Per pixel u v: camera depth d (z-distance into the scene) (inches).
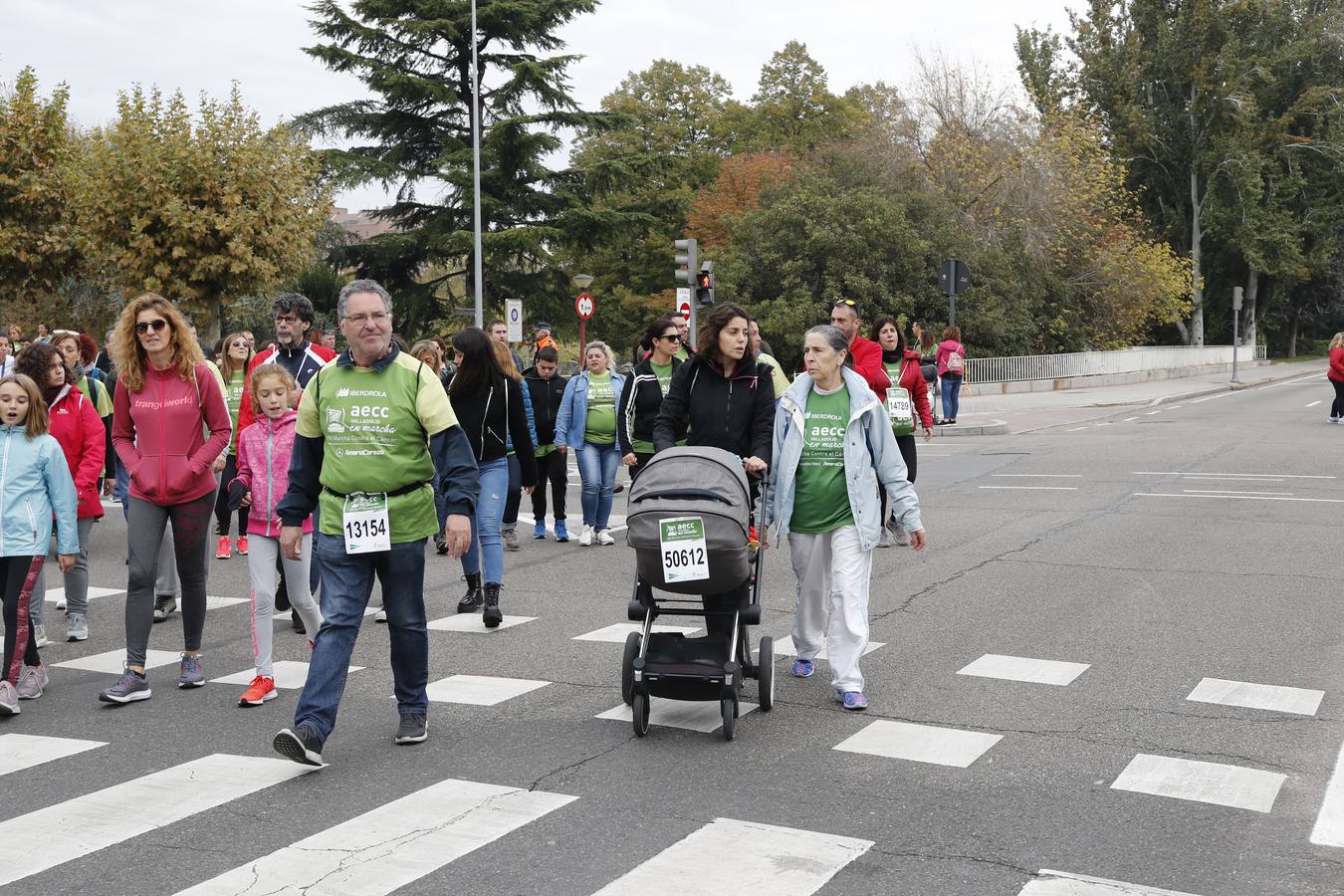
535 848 175.0
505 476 340.2
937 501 582.9
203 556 271.9
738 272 1555.1
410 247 1636.3
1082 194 1815.9
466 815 188.9
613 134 2229.3
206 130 1045.8
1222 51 2267.5
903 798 195.3
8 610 256.5
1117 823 183.6
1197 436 908.0
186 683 274.1
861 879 163.2
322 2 1509.6
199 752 226.2
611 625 334.0
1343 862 168.7
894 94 1759.4
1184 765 210.7
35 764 219.5
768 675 245.9
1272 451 778.8
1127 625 320.2
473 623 339.0
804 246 1530.5
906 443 449.4
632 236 1676.9
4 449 259.6
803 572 265.6
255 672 284.2
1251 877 163.8
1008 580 384.2
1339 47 2389.3
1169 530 481.1
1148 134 2281.0
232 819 188.9
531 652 303.3
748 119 2315.5
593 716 246.4
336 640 214.5
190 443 266.1
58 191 1090.1
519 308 1264.8
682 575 227.3
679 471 234.5
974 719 240.2
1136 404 1389.0
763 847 174.6
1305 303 2999.5
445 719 245.1
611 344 2158.0
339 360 221.6
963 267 1045.2
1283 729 230.8
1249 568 397.4
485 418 337.1
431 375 220.1
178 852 175.6
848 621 249.1
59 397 324.5
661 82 2322.8
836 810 189.9
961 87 1742.1
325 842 178.4
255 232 1059.9
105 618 358.0
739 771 210.2
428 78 1596.9
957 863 168.6
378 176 1491.1
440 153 1594.5
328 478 217.6
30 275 1135.6
